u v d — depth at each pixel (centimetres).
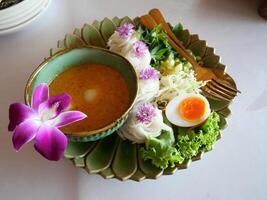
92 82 29
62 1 39
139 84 28
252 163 27
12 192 25
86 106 28
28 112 23
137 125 26
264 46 35
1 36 35
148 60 30
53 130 22
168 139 26
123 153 26
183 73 30
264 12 37
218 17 37
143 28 33
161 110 28
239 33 36
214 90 29
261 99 30
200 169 26
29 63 33
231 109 30
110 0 39
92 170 24
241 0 39
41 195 25
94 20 36
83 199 25
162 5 38
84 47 29
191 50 32
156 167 25
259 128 29
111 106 28
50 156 22
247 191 25
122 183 26
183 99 28
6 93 31
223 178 26
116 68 29
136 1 39
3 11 32
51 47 34
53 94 28
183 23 36
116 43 31
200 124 27
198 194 25
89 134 24
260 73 32
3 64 33
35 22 36
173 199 25
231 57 34
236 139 28
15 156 27
